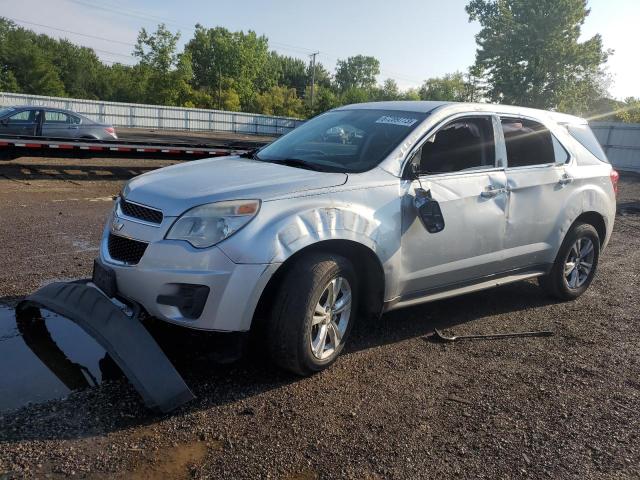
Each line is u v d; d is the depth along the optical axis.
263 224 3.23
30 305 3.75
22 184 11.32
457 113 4.43
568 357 4.24
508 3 39.94
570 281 5.56
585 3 38.25
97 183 12.27
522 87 39.44
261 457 2.72
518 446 3.01
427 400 3.42
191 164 4.18
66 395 3.14
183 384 3.11
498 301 5.51
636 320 5.18
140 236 3.31
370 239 3.63
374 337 4.36
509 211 4.62
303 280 3.36
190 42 78.38
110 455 2.64
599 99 45.81
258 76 85.81
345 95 66.62
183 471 2.57
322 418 3.12
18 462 2.52
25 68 67.38
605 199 5.59
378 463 2.76
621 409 3.49
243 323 3.21
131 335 3.19
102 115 39.44
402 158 4.00
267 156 4.54
